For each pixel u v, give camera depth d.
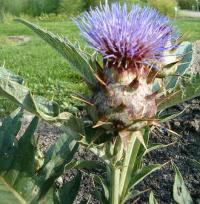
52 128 0.36
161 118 0.17
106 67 0.17
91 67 0.17
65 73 0.62
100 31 0.17
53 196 0.20
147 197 0.29
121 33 0.17
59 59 0.75
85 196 0.28
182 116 0.37
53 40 0.16
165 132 0.35
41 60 0.75
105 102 0.17
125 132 0.17
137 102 0.17
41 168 0.20
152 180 0.30
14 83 0.15
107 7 0.17
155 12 0.17
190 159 0.32
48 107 0.17
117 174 0.18
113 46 0.17
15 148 0.19
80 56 0.16
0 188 0.19
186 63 0.19
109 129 0.17
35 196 0.19
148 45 0.17
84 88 0.52
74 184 0.20
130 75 0.17
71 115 0.16
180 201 0.22
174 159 0.32
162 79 0.18
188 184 0.29
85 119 0.19
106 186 0.20
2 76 0.17
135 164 0.19
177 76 0.18
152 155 0.32
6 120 0.19
